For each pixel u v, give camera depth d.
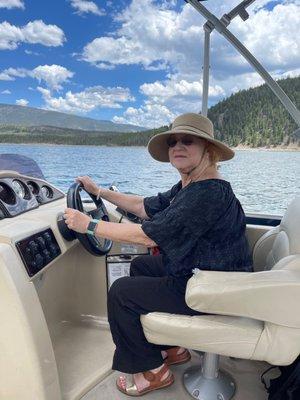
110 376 1.62
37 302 1.30
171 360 1.68
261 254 1.70
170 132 1.43
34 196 1.76
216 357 1.49
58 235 1.58
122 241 1.41
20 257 1.28
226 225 1.36
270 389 1.45
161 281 1.41
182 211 1.31
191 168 1.50
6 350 1.24
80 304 2.01
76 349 1.78
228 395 1.49
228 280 1.20
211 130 1.49
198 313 1.35
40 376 1.25
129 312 1.40
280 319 1.14
